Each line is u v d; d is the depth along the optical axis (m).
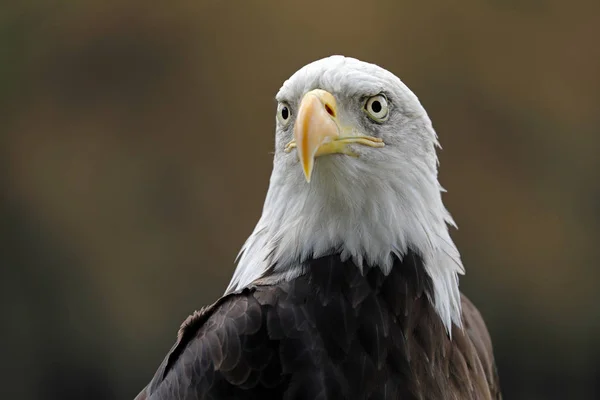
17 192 15.81
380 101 5.59
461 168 15.81
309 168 5.20
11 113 15.68
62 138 15.79
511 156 15.82
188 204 15.89
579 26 15.57
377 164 5.54
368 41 15.75
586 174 15.75
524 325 15.92
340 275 5.42
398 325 5.40
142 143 15.85
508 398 15.64
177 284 15.81
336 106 5.51
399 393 5.19
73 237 15.75
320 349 5.16
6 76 15.62
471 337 6.39
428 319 5.55
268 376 5.08
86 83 15.77
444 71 15.78
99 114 15.79
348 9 15.71
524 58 15.70
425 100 15.84
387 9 15.72
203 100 15.88
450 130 15.82
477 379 5.88
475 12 15.64
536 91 15.71
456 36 15.72
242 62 15.84
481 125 15.85
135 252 15.75
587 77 15.67
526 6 15.50
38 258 15.84
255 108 15.92
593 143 15.75
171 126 15.86
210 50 15.81
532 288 15.85
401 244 5.55
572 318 15.86
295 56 15.85
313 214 5.57
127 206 15.81
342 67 5.62
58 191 15.74
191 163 15.92
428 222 5.70
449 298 5.78
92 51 15.72
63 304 15.80
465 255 15.80
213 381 5.07
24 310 15.75
